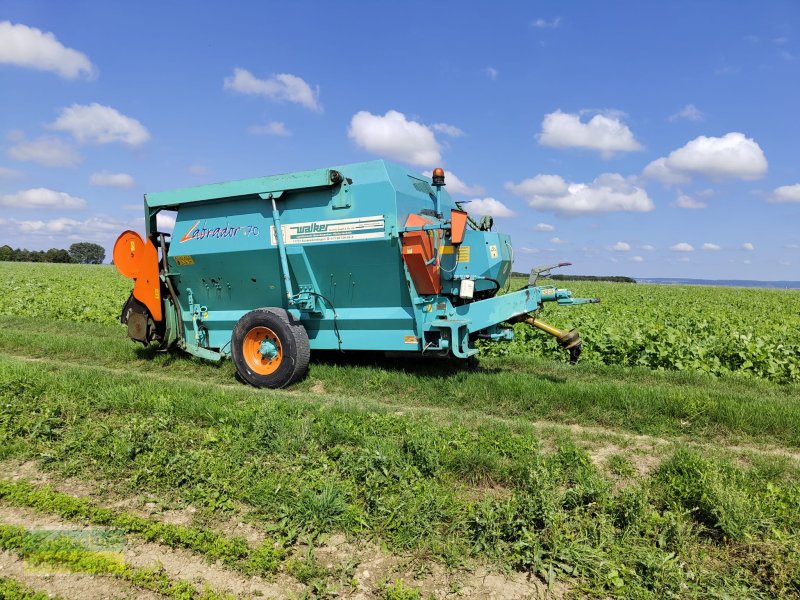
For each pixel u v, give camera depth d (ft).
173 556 13.25
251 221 29.73
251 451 18.33
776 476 16.84
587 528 13.78
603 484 15.03
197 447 18.44
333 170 26.61
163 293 33.24
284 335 28.32
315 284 28.81
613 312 57.41
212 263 31.32
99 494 16.10
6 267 194.18
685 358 34.37
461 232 25.25
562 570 12.55
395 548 13.43
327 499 14.61
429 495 14.90
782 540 12.85
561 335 27.78
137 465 17.16
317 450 18.29
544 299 29.01
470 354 26.78
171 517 14.93
